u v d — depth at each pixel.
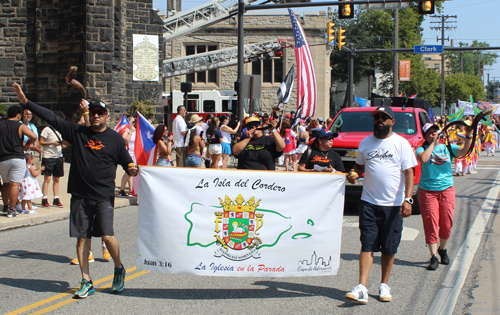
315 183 5.34
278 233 5.33
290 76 17.55
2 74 20.66
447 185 6.64
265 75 37.50
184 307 5.13
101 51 19.67
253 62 37.41
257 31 37.06
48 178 10.84
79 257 5.45
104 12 19.59
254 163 6.89
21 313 4.96
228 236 5.31
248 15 37.06
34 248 7.78
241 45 16.25
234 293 5.62
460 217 10.20
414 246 7.89
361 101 16.14
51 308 5.09
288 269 5.35
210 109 30.98
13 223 9.30
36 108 5.45
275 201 5.32
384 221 5.25
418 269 6.61
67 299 5.38
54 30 20.25
